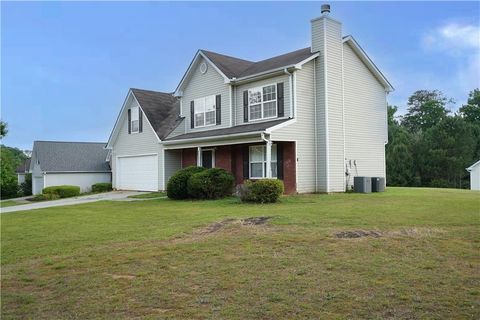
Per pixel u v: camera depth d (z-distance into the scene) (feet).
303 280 18.13
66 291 18.49
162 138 78.74
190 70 77.92
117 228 33.73
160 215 41.01
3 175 121.29
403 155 150.10
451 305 15.05
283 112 62.49
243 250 23.50
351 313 14.62
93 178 117.91
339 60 65.36
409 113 203.10
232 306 15.69
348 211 37.01
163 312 15.55
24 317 15.84
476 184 128.06
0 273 21.77
